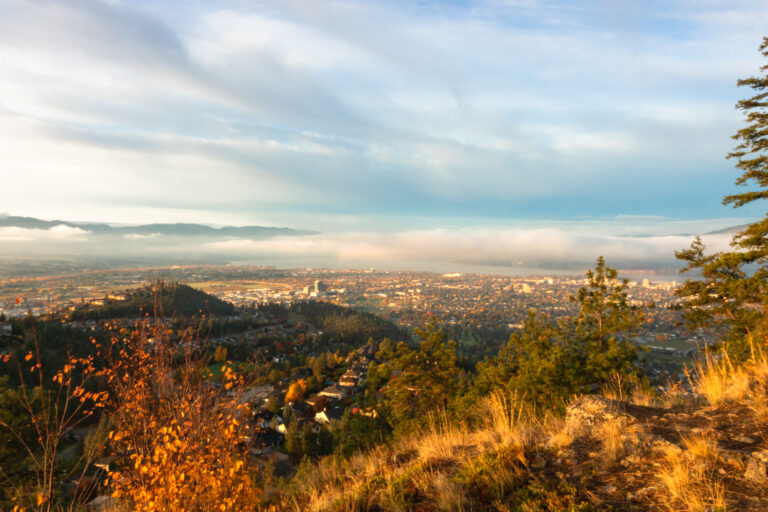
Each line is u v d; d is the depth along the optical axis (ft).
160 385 14.16
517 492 10.34
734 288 45.19
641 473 9.94
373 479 13.93
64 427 13.29
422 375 50.37
